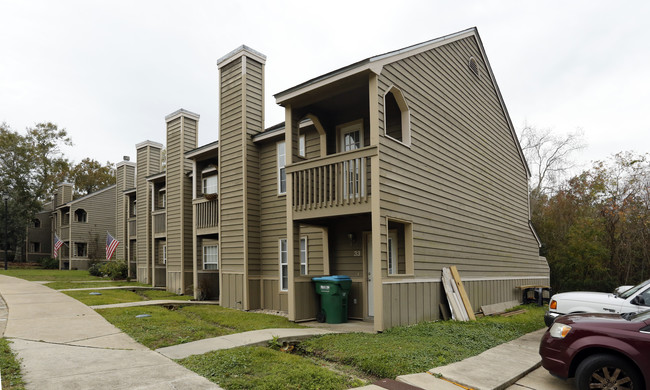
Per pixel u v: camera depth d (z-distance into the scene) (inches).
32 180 1402.6
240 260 465.4
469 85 496.4
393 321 316.2
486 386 194.7
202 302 507.2
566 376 193.2
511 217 599.8
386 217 315.0
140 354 222.7
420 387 189.5
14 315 338.6
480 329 334.6
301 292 370.6
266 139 471.2
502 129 595.5
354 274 406.0
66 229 1291.8
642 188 763.4
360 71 317.4
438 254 390.9
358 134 413.4
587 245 739.4
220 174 506.0
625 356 180.9
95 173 1916.8
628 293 304.5
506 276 553.9
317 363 229.0
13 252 1379.2
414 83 374.6
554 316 323.3
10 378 174.9
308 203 358.9
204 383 176.4
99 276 950.4
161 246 790.5
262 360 215.0
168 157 684.7
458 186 445.1
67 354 218.8
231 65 503.2
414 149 364.8
